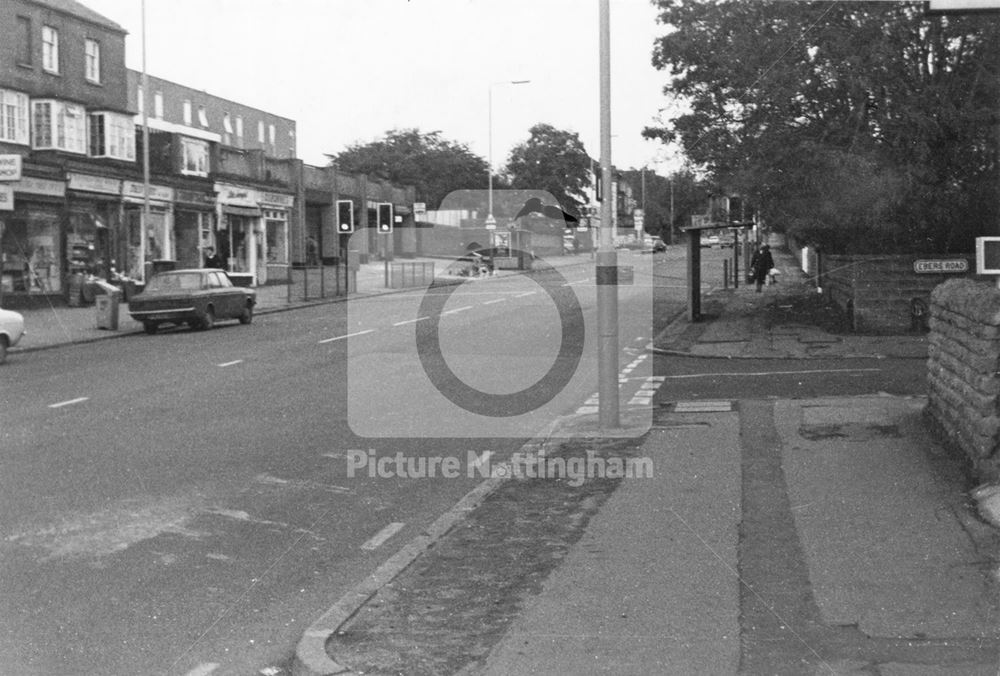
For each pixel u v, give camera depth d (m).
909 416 11.98
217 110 75.81
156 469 10.86
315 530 8.77
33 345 25.28
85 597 7.05
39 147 38.47
